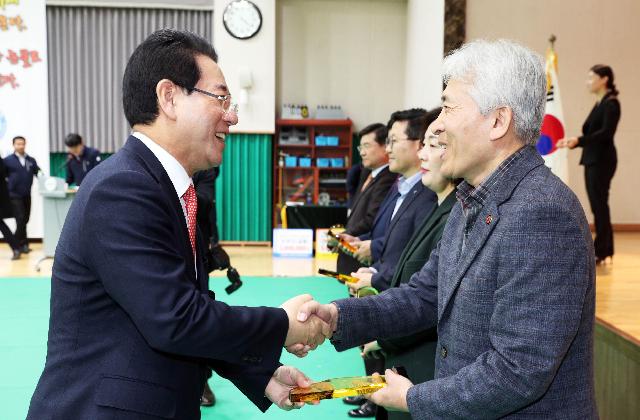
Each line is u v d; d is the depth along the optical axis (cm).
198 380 117
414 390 118
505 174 114
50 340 112
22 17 844
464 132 117
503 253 108
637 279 443
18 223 772
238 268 674
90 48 881
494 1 770
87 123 886
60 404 107
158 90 115
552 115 541
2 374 343
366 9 928
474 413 109
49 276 624
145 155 114
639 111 810
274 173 894
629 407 246
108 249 103
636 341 244
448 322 123
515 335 105
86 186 110
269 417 299
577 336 112
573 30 789
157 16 884
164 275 104
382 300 150
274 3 852
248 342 112
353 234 343
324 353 389
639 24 795
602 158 512
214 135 120
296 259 752
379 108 938
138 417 105
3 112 848
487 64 115
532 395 104
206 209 333
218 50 852
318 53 930
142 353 108
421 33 802
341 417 298
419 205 222
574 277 104
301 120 880
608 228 516
